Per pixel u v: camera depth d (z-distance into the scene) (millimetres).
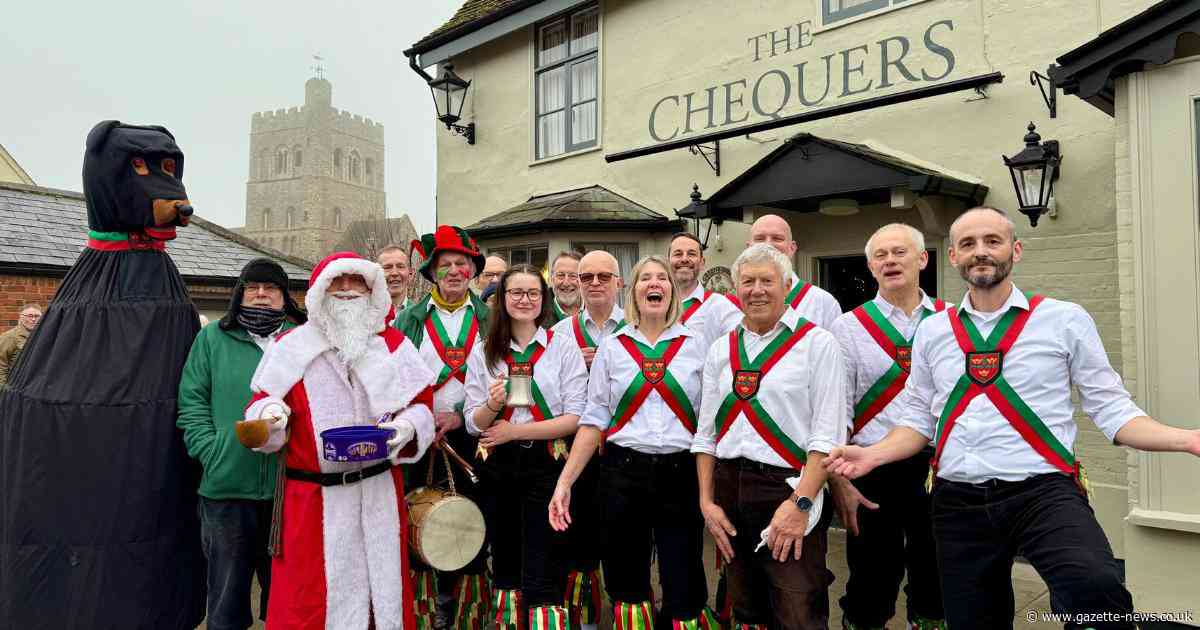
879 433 3260
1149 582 3723
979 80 5383
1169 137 3734
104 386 2959
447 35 9258
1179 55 3803
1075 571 2158
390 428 2775
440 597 3975
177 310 3219
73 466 2902
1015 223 5414
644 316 3232
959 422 2531
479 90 9656
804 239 6688
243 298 3168
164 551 3031
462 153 9867
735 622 2977
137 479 2957
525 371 3207
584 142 8648
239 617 3025
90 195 3125
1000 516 2439
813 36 6566
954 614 2553
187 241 10633
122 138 3115
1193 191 3660
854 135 6277
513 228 7766
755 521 2725
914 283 3281
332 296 2908
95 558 2885
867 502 3041
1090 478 5031
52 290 8383
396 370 2939
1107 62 3854
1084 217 5102
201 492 2994
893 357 3240
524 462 3410
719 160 7188
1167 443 2230
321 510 2738
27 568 2875
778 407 2705
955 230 2590
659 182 7766
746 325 2906
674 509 3135
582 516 3535
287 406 2723
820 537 2717
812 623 2613
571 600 3654
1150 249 3756
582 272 3889
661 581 3180
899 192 5305
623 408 3189
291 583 2691
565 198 8258
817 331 2738
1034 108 5352
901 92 5879
